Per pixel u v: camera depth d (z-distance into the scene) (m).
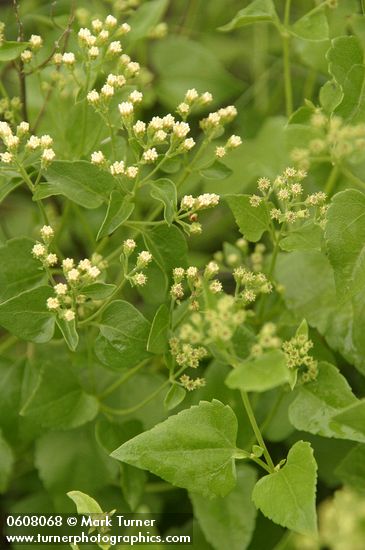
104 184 0.52
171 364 0.53
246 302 0.53
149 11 0.62
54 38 0.64
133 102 0.53
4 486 0.58
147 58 0.70
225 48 0.73
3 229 0.66
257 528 0.59
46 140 0.52
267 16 0.57
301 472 0.49
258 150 0.64
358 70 0.54
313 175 0.61
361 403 0.49
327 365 0.53
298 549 0.53
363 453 0.55
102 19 0.64
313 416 0.53
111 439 0.56
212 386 0.58
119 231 0.64
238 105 0.70
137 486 0.56
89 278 0.51
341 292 0.52
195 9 0.74
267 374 0.46
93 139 0.58
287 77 0.62
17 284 0.54
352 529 0.50
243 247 0.59
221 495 0.50
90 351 0.56
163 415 0.59
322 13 0.57
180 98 0.69
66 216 0.61
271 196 0.64
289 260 0.59
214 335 0.47
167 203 0.52
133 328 0.52
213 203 0.52
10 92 0.66
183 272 0.52
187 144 0.52
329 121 0.55
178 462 0.50
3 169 0.53
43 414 0.56
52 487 0.58
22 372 0.59
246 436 0.58
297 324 0.57
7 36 0.68
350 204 0.52
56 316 0.52
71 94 0.63
